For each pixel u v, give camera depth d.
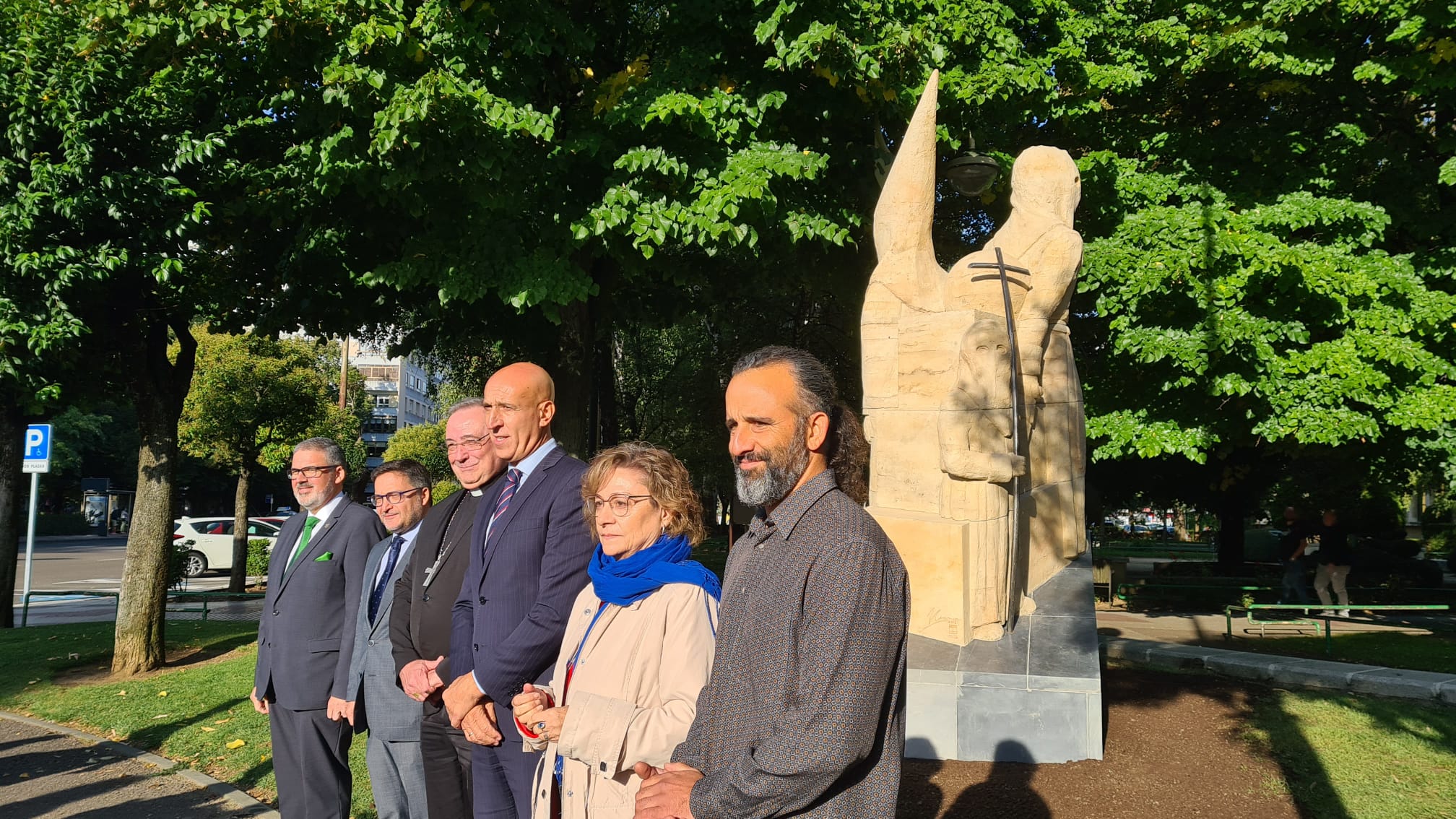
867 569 1.89
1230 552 19.78
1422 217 11.12
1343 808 4.55
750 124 8.95
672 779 1.97
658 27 10.40
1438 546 27.98
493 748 3.22
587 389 11.23
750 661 1.97
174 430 9.92
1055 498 5.96
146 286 9.15
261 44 8.16
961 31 9.41
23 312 7.75
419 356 19.73
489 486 3.70
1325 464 17.67
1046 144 13.02
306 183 8.76
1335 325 10.38
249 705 7.59
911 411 6.08
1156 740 5.64
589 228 8.44
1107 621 12.87
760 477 2.07
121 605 9.49
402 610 3.81
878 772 1.91
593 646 2.65
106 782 5.84
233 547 19.55
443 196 8.76
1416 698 6.57
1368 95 11.80
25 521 43.09
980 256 6.13
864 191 10.33
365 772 5.71
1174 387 10.80
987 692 5.51
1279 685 7.17
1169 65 11.22
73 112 7.70
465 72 8.00
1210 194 10.83
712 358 20.94
